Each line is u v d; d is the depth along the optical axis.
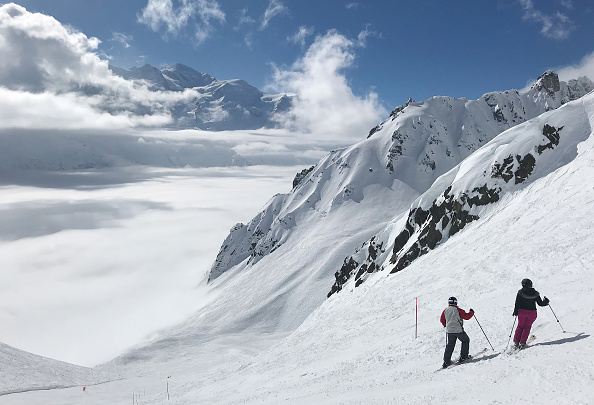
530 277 15.56
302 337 30.80
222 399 17.72
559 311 10.65
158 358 74.31
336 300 52.50
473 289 18.50
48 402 24.86
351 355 16.83
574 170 27.98
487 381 8.01
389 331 18.58
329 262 146.38
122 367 65.69
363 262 89.31
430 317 17.72
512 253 20.02
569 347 8.05
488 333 11.68
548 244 17.88
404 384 9.95
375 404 8.83
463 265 25.77
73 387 30.48
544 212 24.19
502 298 14.59
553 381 6.88
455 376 9.08
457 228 52.66
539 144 52.41
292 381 15.95
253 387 18.44
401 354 13.44
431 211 60.16
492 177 53.19
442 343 12.86
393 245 69.81
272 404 12.24
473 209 52.16
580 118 52.94
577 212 19.58
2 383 28.67
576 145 50.12
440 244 52.81
